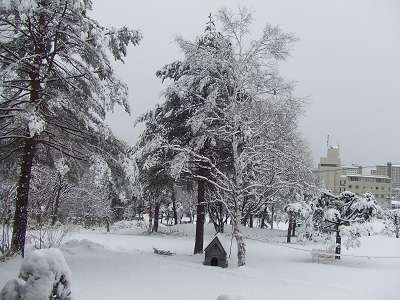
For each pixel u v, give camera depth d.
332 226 24.25
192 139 20.08
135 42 14.35
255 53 19.16
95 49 13.36
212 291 11.46
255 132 18.73
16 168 16.41
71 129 14.36
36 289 5.35
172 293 10.76
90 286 10.59
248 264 19.36
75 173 17.39
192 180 22.70
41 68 13.51
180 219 60.69
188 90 20.22
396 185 113.81
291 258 23.12
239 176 18.73
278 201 31.69
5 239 15.50
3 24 12.62
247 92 19.48
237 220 18.34
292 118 19.61
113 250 17.83
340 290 13.55
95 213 44.91
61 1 12.30
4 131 14.15
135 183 15.17
